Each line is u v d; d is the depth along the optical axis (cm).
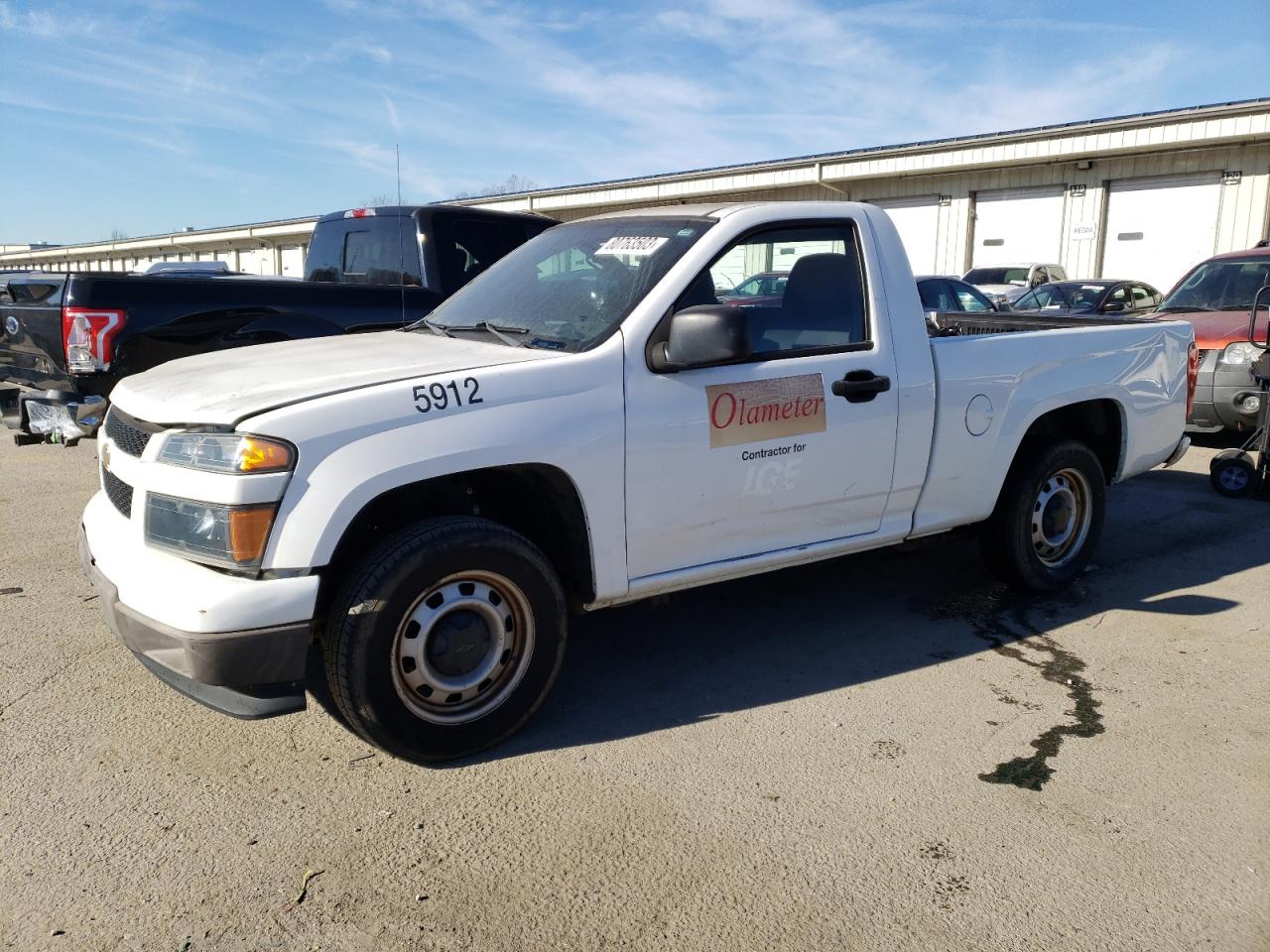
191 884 266
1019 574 483
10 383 644
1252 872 278
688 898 263
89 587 496
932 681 401
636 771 329
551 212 3138
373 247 777
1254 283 911
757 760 337
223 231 3691
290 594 290
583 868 276
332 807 304
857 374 399
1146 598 503
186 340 601
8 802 304
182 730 352
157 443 314
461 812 303
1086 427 519
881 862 280
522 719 343
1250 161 2025
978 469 448
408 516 353
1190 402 559
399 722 316
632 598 366
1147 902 264
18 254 4725
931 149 2373
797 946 246
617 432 342
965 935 251
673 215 404
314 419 296
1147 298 1645
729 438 367
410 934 248
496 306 412
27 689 381
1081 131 2153
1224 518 664
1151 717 371
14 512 639
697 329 337
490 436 318
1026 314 646
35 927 248
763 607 484
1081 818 303
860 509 415
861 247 412
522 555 331
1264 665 419
